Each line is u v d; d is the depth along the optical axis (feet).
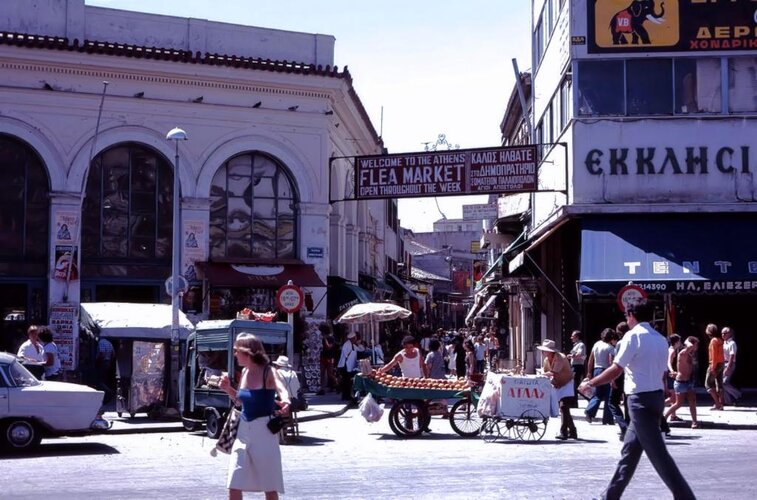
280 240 100.22
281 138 99.55
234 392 28.81
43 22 92.79
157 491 38.37
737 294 78.38
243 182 99.25
